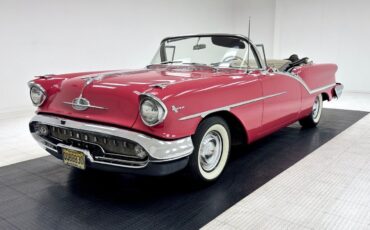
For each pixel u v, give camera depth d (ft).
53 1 17.99
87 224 5.95
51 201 6.88
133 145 6.27
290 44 29.43
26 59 17.39
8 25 16.47
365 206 6.64
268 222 6.02
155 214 6.31
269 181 7.93
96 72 8.99
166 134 6.08
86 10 19.63
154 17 24.30
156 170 6.19
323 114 16.66
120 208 6.56
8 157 9.91
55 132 7.54
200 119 6.70
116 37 21.67
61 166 9.02
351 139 11.75
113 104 6.47
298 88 10.80
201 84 6.84
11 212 6.40
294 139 11.74
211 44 9.54
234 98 7.61
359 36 25.73
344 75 26.99
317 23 27.61
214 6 30.53
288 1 28.78
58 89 7.51
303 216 6.24
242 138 8.51
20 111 17.60
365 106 19.31
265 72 9.14
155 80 7.00
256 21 32.19
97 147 6.71
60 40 18.65
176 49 10.12
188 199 6.95
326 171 8.59
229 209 6.51
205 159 7.46
